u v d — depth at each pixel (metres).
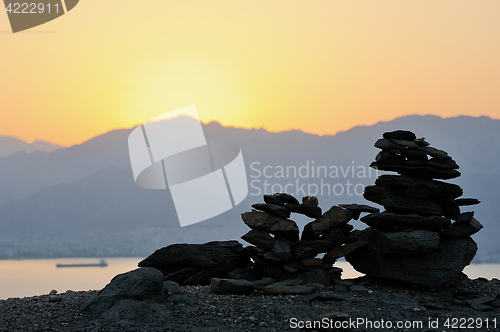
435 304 9.40
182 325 7.91
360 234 11.45
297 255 10.92
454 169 11.14
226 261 11.80
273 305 9.10
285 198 11.51
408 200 10.95
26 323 7.90
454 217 11.23
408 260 10.60
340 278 11.16
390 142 11.21
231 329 7.74
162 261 11.85
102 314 8.25
